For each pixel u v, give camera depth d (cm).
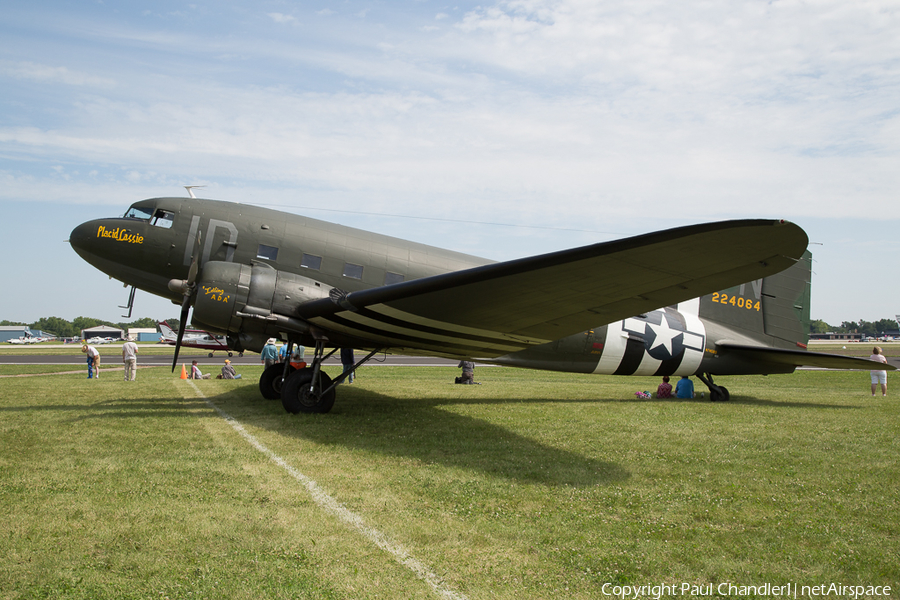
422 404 1059
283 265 944
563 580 309
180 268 943
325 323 842
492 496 461
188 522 375
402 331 847
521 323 764
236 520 382
